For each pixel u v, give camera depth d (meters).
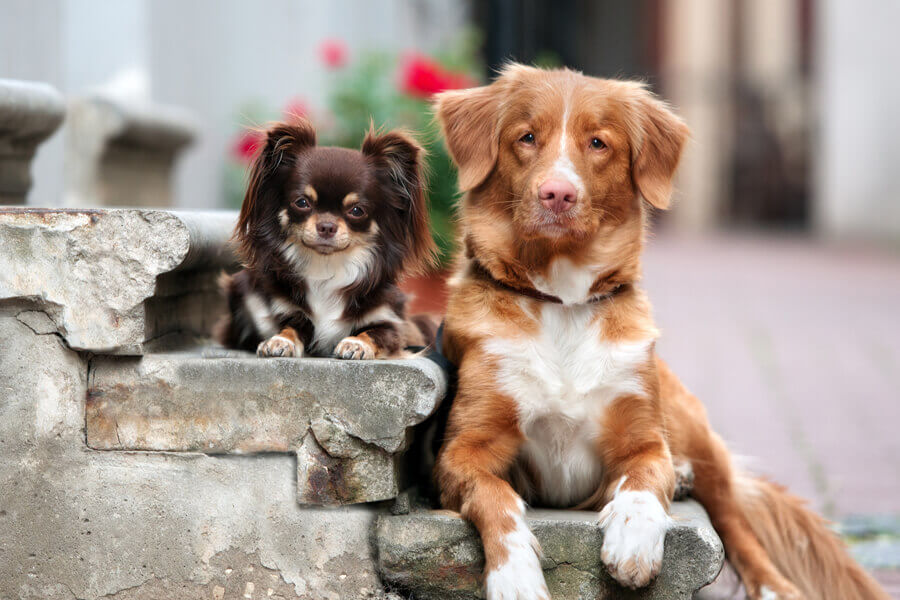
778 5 34.94
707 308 15.75
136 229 3.93
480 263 4.46
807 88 35.16
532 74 4.57
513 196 4.42
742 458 5.24
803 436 8.01
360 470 3.95
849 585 4.94
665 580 3.80
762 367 11.02
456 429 4.31
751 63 35.34
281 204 4.24
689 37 34.78
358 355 4.00
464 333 4.38
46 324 3.98
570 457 4.39
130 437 4.02
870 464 7.23
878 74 29.34
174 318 4.51
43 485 4.03
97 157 6.71
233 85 11.76
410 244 4.45
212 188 11.28
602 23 34.12
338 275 4.27
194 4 10.73
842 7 29.39
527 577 3.70
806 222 35.75
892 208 29.64
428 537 3.94
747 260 23.88
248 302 4.41
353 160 4.27
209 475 4.01
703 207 35.00
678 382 4.97
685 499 4.77
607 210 4.43
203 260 4.39
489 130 4.53
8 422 4.01
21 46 7.69
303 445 3.96
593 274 4.37
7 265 3.92
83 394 4.02
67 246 3.92
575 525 3.88
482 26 16.58
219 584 4.03
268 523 4.01
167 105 9.81
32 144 5.11
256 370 3.96
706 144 35.00
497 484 3.98
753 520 5.01
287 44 12.68
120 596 4.04
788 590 4.63
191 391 3.99
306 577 4.02
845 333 13.46
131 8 8.41
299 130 4.28
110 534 4.03
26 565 4.05
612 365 4.28
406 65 10.62
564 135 4.34
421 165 4.44
